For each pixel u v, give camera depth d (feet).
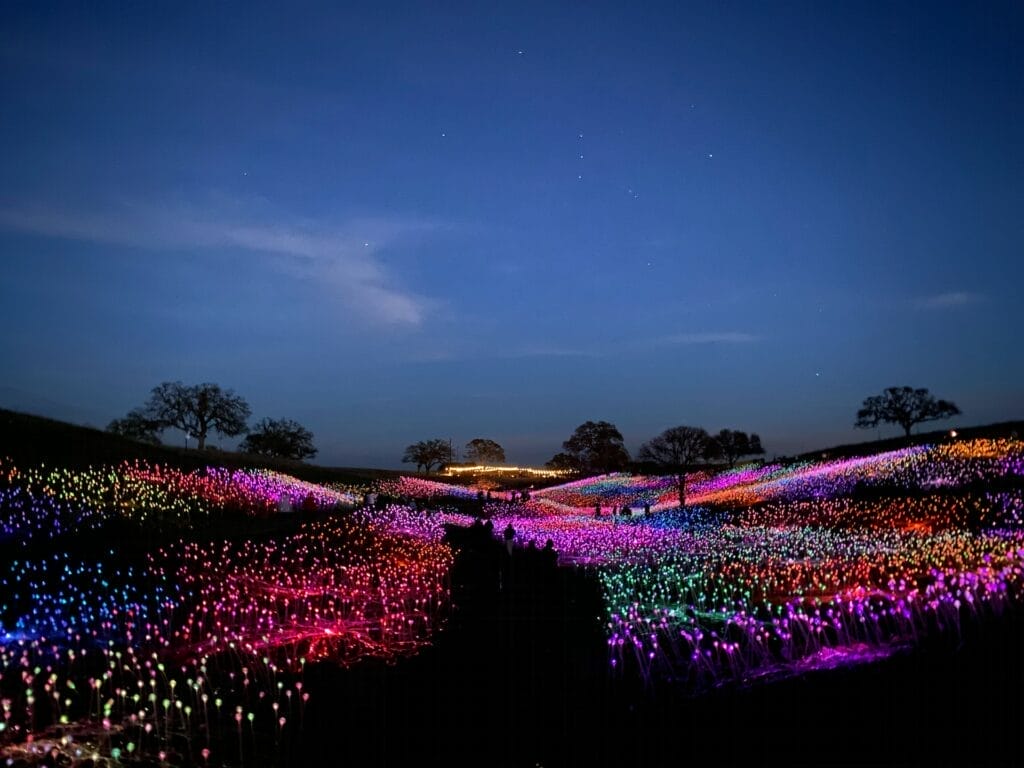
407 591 57.88
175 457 131.03
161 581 59.00
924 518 93.71
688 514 130.21
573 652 37.86
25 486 86.79
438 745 28.66
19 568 58.34
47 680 35.70
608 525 116.16
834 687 31.37
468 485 260.42
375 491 165.78
